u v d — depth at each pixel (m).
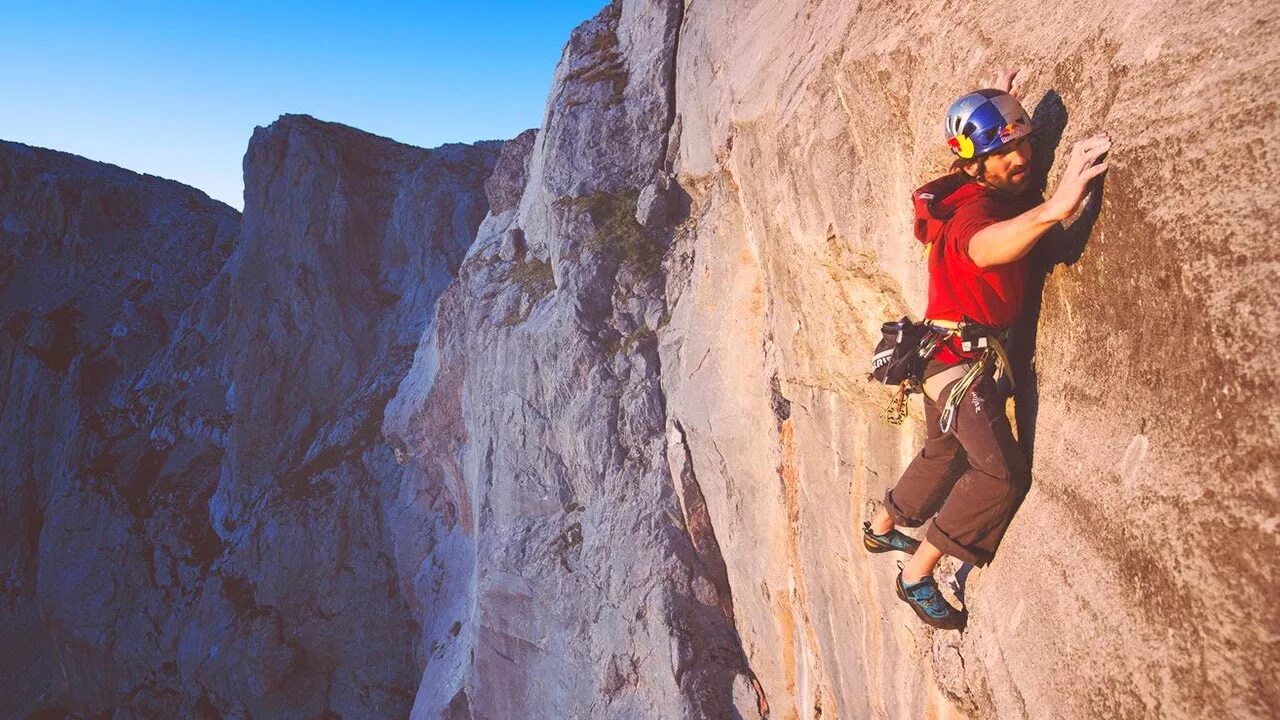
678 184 18.19
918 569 3.91
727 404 13.48
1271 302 2.07
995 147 3.24
